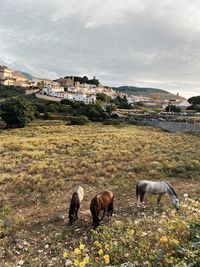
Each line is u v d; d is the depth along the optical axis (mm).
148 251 5609
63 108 90312
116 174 18766
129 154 26562
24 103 62062
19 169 20250
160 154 26422
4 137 41250
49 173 19094
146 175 18703
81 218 11359
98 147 29906
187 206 8594
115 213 11922
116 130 55281
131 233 6352
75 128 58188
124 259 5930
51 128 56375
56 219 11586
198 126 56219
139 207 12383
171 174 18672
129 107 124875
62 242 9352
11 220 11281
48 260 8102
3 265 7965
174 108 111062
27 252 8828
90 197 14422
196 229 5797
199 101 160375
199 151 28484
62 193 15141
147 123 73938
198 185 16156
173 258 4844
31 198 14273
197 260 4480
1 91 143875
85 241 9164
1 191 15219
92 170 20062
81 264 4812
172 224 6496
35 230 10586
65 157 24578
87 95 153625
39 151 27469
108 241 7191
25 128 56688
